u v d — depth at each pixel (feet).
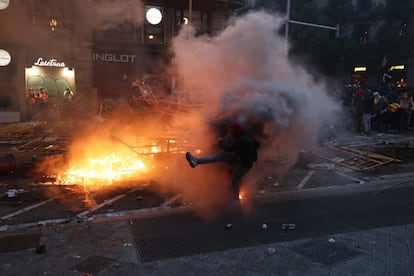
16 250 15.98
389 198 23.76
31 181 26.55
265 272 14.57
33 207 21.48
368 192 25.04
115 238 17.37
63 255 15.64
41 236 17.47
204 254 15.96
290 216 20.51
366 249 16.58
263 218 20.16
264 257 15.78
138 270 14.52
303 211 21.29
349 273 14.53
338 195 24.32
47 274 14.06
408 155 37.65
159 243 16.94
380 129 55.77
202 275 14.28
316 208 21.80
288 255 15.96
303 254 16.07
